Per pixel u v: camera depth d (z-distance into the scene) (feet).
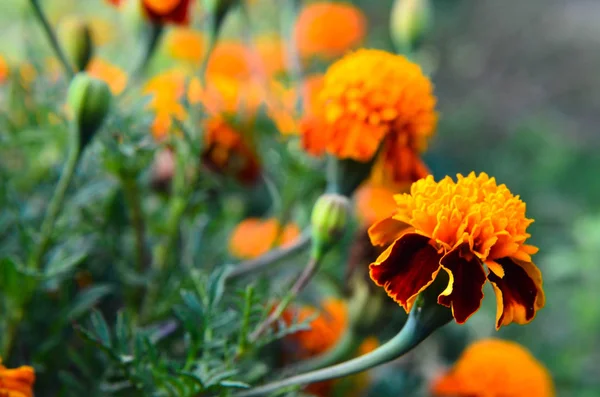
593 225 2.97
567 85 6.49
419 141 1.69
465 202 1.36
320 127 1.67
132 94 1.86
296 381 1.45
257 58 2.04
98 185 1.68
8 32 2.58
